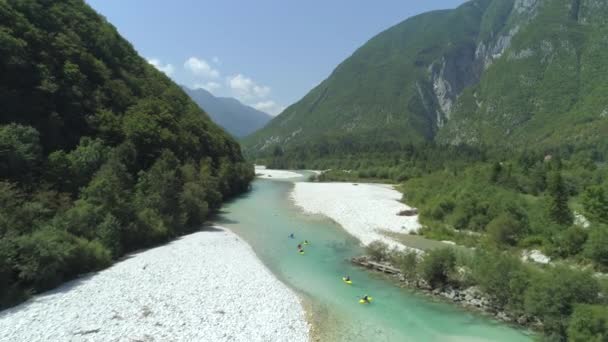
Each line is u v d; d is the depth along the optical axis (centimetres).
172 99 7600
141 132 5428
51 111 4388
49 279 2688
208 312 2517
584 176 7462
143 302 2548
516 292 2695
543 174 7112
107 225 3516
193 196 5206
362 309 2820
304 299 2962
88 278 2922
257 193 8556
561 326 2391
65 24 5738
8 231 2739
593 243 3672
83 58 5409
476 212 5291
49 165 3797
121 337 2094
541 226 4462
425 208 5984
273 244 4488
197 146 7069
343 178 12875
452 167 11512
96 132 4900
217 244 4169
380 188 9906
